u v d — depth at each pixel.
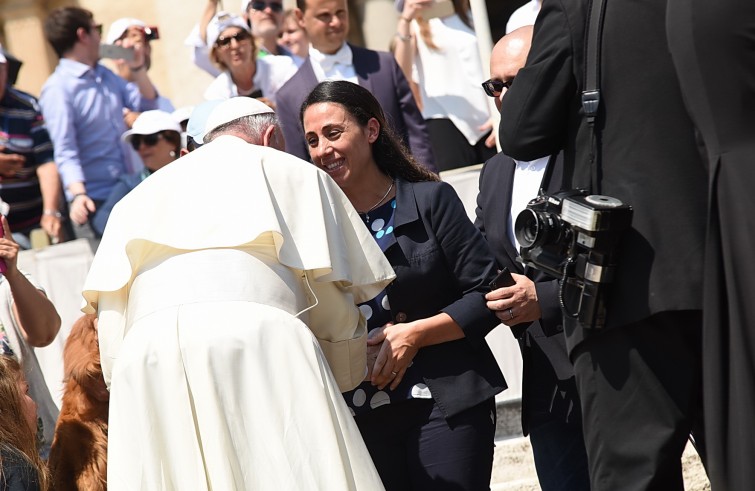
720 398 10.18
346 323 12.63
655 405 10.77
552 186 13.20
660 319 10.76
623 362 10.87
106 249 12.39
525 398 14.38
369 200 14.14
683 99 10.56
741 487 10.04
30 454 12.97
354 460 11.55
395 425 13.70
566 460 14.30
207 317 11.60
